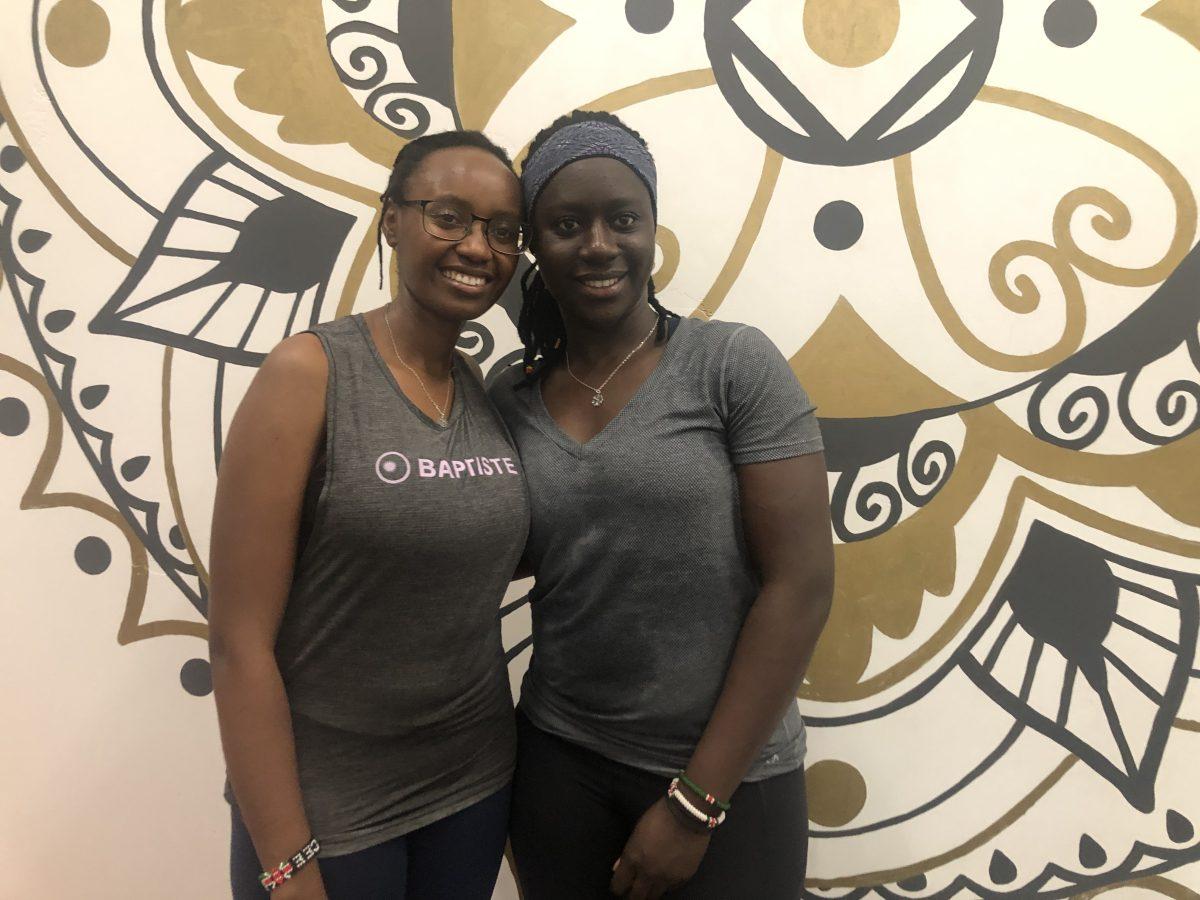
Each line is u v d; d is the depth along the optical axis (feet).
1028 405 3.83
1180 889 3.91
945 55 3.72
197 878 4.11
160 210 3.90
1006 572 3.89
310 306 3.90
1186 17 3.62
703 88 3.77
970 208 3.77
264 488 2.41
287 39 3.81
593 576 2.77
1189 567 3.80
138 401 3.97
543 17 3.77
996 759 3.95
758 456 2.64
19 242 3.93
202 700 4.06
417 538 2.50
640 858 2.67
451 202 2.63
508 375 3.31
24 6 3.85
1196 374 3.75
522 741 3.19
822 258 3.83
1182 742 3.86
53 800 4.12
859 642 3.96
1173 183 3.68
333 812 2.62
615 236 2.70
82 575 4.04
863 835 4.03
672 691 2.74
